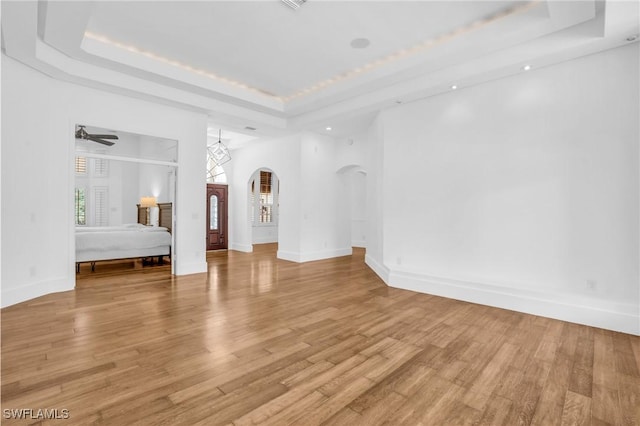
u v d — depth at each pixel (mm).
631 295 3242
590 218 3480
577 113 3555
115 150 8633
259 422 1784
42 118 4188
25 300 4023
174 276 5602
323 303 4098
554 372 2379
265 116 6469
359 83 4852
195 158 5797
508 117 4047
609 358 2613
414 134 4992
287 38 3943
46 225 4297
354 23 3594
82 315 3535
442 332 3150
